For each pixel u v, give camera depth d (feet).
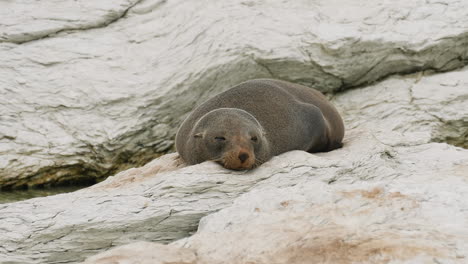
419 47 173.06
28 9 181.47
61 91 167.02
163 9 186.70
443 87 170.19
